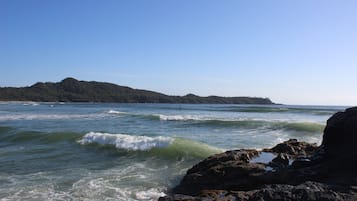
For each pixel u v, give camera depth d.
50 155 18.61
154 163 16.55
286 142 16.44
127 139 20.27
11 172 14.89
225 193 10.06
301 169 11.00
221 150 18.34
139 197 11.62
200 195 10.22
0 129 30.45
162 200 9.53
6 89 184.62
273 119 43.12
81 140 22.27
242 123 34.56
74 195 11.73
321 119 45.72
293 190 8.33
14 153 19.22
